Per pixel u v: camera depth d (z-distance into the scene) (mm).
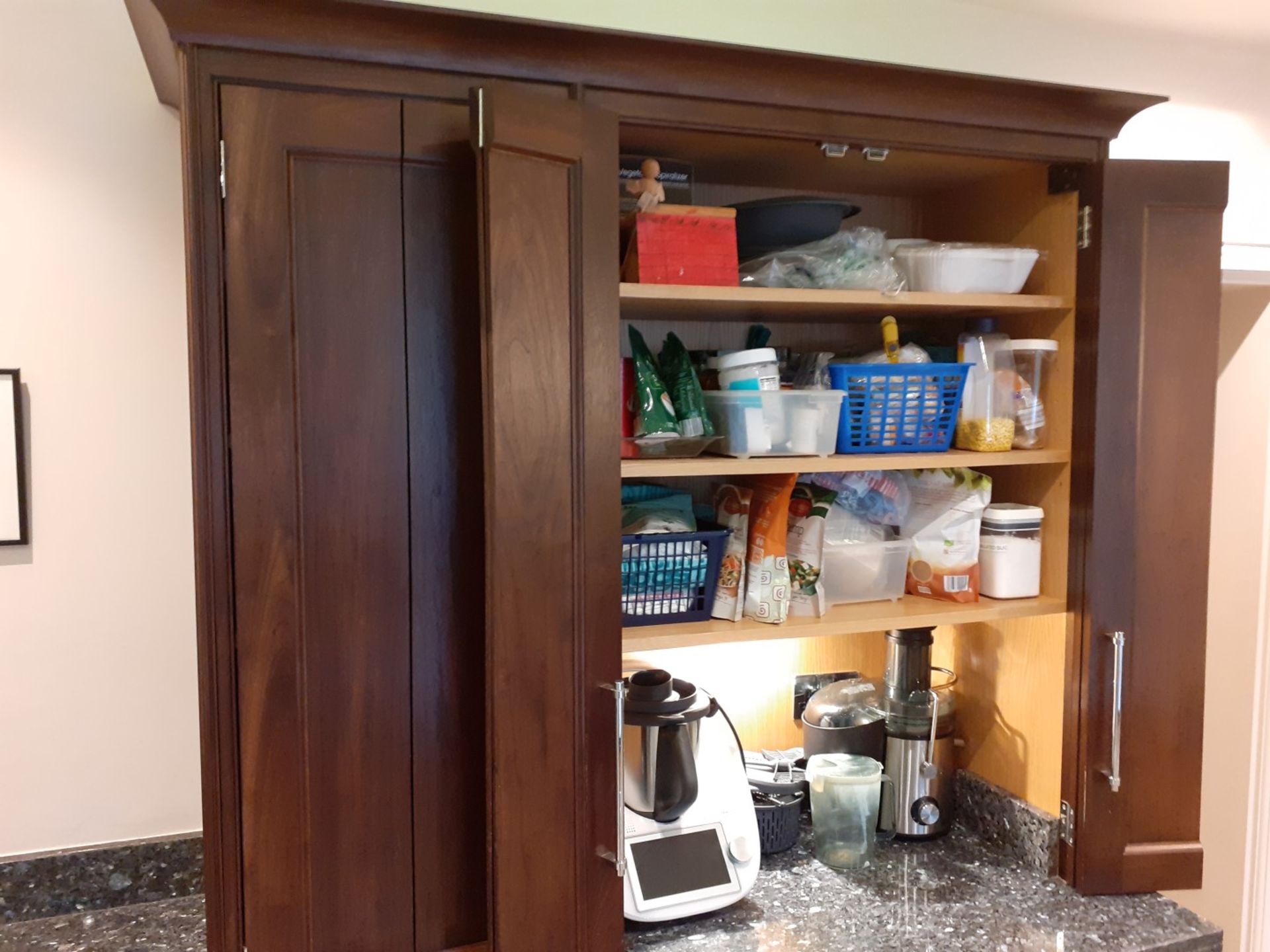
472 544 1351
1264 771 2348
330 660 1280
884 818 1881
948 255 1625
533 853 1289
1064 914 1608
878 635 2094
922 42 1915
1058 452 1703
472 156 1301
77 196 1558
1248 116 2123
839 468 1582
